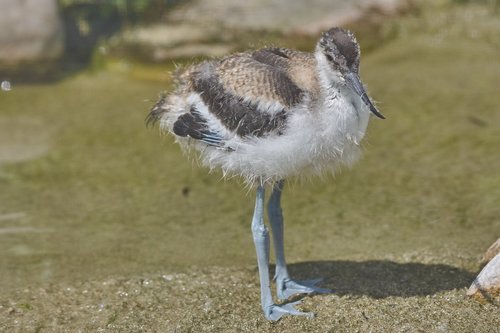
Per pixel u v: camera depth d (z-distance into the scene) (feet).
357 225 38.22
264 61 30.35
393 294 32.01
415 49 59.52
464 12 65.36
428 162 44.09
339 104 28.43
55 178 43.45
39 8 56.39
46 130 48.83
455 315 30.40
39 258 36.04
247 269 34.63
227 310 31.53
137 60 56.80
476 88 52.54
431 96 51.57
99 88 54.90
